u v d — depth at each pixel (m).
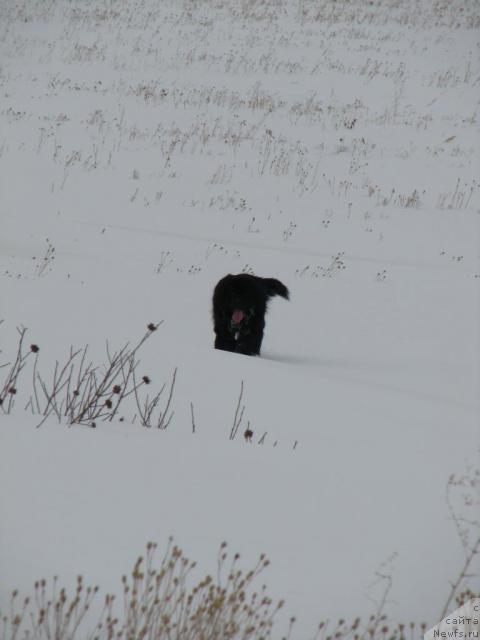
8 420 12.94
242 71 72.69
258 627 7.97
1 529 9.16
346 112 65.31
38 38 78.38
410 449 14.77
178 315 30.28
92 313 25.61
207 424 15.02
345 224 46.03
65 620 7.55
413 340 30.61
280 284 27.80
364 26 84.94
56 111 62.22
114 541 9.30
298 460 13.16
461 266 40.59
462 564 9.91
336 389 19.22
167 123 61.16
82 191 48.25
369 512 11.24
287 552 9.70
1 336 20.23
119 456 11.92
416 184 53.22
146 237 41.22
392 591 9.12
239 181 51.78
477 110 67.31
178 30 82.06
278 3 92.00
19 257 35.81
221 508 10.64
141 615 7.77
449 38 82.25
